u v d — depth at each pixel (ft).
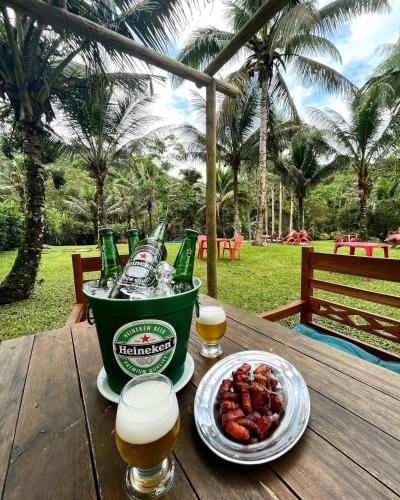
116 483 1.44
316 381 2.28
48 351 2.95
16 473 1.51
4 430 1.83
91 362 2.70
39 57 10.70
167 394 1.53
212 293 7.23
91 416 1.94
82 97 12.93
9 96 10.68
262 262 19.95
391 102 23.13
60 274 16.98
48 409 2.03
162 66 5.80
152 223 46.39
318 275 16.52
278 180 47.19
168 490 1.40
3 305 11.08
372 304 11.00
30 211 11.57
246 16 19.89
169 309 1.89
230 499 1.34
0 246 27.99
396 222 44.78
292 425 1.74
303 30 19.10
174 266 2.58
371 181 37.86
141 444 1.33
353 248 18.03
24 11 4.36
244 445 1.61
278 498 1.34
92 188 49.39
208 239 7.16
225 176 45.52
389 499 1.32
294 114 28.02
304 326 5.55
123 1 9.34
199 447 1.68
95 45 9.35
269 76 24.57
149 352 1.93
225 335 3.21
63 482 1.46
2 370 2.58
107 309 1.80
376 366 2.46
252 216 65.72
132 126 21.42
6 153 15.79
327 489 1.38
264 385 1.96
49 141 17.02
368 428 1.77
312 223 60.54
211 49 20.18
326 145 32.83
